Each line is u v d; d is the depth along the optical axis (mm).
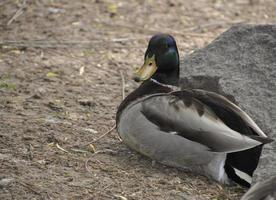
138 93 10484
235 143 9156
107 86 13453
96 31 16656
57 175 9445
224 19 18344
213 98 9750
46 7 17938
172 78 10695
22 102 12188
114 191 9109
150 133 9859
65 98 12594
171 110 9727
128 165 10016
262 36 12094
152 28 17234
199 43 16422
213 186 9562
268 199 7652
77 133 11039
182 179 9711
